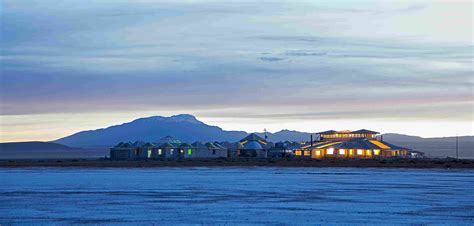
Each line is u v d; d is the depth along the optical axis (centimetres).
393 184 7956
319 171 11931
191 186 7488
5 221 4400
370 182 8338
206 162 16138
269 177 9519
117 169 12788
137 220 4447
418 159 17888
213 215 4709
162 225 4212
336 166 14550
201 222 4347
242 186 7506
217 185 7656
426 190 6969
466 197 6131
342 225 4212
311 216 4653
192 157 19450
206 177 9475
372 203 5559
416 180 8844
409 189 7106
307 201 5722
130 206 5306
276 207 5241
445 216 4675
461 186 7619
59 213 4822
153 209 5084
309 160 16975
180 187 7325
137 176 9750
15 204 5447
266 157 19725
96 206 5306
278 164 15262
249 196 6188
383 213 4838
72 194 6394
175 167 13838
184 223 4300
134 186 7462
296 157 19312
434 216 4672
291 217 4597
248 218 4541
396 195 6334
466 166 14388
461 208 5188
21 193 6494
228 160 17062
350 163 15562
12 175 10088
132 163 15575
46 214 4766
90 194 6400
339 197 6112
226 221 4388
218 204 5469
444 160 17212
